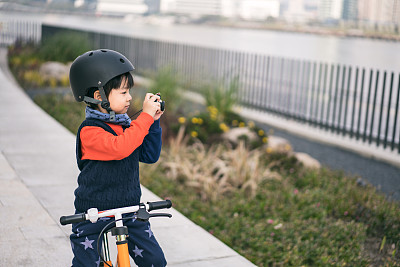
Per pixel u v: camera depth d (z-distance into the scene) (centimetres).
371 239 534
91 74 241
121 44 1909
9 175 596
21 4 14738
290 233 532
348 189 675
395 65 2844
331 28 15538
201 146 825
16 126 852
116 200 253
